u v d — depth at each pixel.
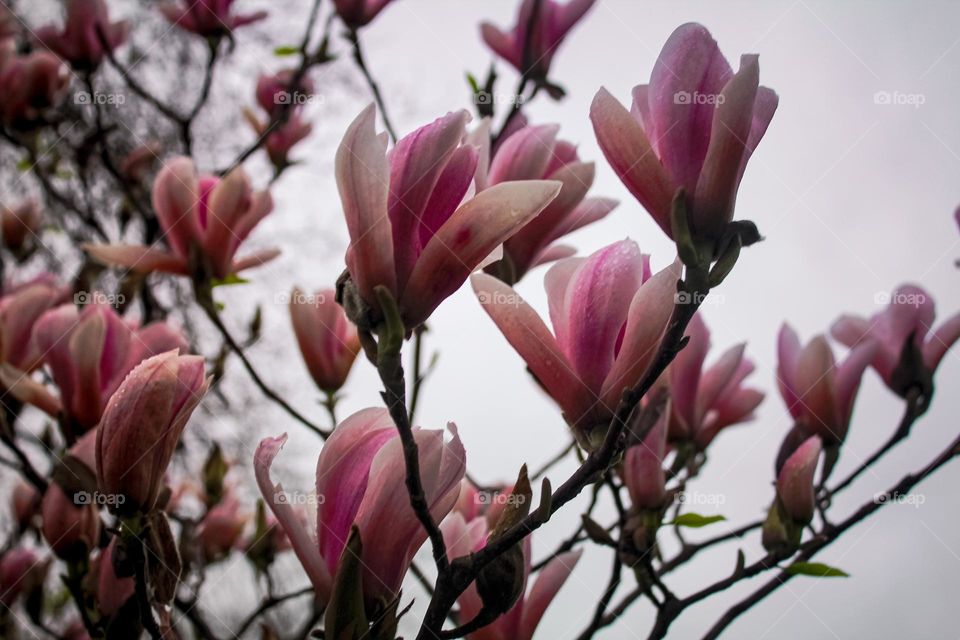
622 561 0.60
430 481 0.44
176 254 0.81
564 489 0.45
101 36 1.00
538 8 0.83
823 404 0.68
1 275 1.14
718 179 0.43
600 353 0.49
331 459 0.45
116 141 1.34
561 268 0.52
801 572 0.61
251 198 0.82
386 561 0.44
